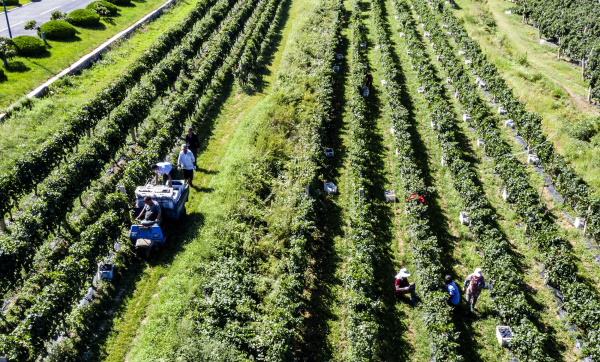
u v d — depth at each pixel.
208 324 16.69
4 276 17.19
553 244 20.95
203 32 43.72
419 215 22.59
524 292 19.42
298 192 24.00
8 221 22.05
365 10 55.84
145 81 35.47
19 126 28.31
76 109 30.23
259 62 41.22
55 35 40.50
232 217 22.36
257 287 18.81
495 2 61.38
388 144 30.31
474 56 40.28
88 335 16.36
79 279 16.92
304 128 30.31
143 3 55.28
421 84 37.16
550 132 32.22
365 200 23.92
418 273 19.69
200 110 32.72
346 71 40.53
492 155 28.12
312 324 18.06
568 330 17.95
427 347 17.22
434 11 54.81
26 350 14.64
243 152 27.86
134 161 23.69
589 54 38.47
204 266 19.25
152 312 17.30
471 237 22.55
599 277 20.47
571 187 24.28
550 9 50.34
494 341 17.50
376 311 18.20
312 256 21.27
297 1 60.31
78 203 23.23
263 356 15.80
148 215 19.38
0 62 34.97
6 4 49.28
